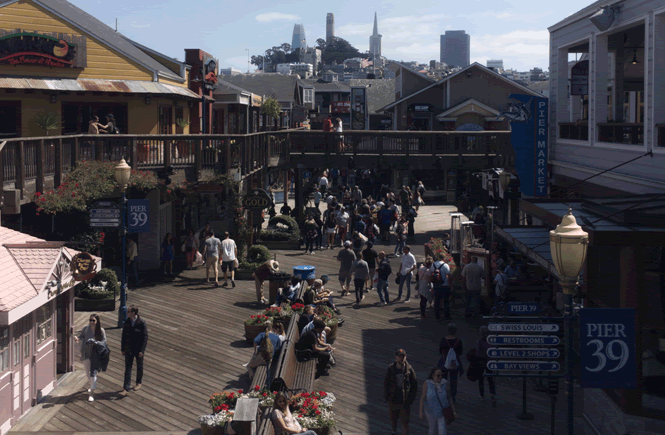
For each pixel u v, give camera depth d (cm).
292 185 5009
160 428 1120
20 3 2281
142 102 2572
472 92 4688
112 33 2952
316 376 1373
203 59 3161
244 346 1566
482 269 1823
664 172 1518
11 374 1114
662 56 1545
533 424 1153
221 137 2319
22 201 1573
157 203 2430
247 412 812
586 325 886
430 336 1670
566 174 2258
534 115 2158
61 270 1284
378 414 1195
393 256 2692
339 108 7519
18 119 2291
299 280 1778
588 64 2131
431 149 3095
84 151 1956
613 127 1889
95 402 1232
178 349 1537
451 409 1018
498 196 2370
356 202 3662
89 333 1251
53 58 2306
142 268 2448
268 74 6138
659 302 1014
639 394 1010
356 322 1800
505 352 990
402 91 5044
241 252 2383
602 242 984
